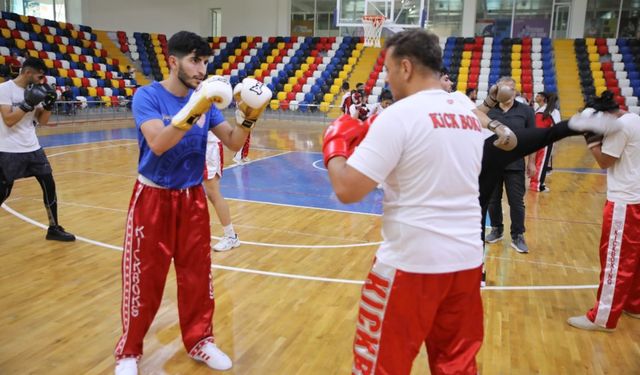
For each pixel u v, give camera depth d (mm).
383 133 1438
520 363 2510
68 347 2539
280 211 5387
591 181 7637
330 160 1521
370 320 1578
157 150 2039
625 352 2643
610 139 2658
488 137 2318
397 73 1565
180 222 2314
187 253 2359
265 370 2391
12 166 3738
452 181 1488
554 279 3668
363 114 6527
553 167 8977
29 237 4234
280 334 2740
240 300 3160
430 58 1520
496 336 2785
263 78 16719
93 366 2375
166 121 2197
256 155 9141
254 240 4367
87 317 2867
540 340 2752
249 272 3627
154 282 2307
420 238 1480
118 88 15055
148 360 2457
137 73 17250
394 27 12594
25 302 3033
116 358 2322
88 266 3637
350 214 5340
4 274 3447
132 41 18109
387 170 1444
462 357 1641
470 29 17062
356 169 1436
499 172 2352
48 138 10391
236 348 2582
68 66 14992
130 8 19422
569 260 4086
